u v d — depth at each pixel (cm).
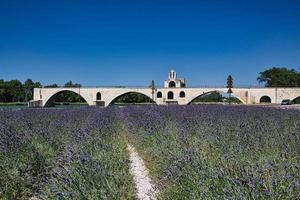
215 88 9219
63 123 1450
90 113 2370
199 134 1055
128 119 1923
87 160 678
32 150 844
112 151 892
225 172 527
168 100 9500
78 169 623
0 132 948
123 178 673
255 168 534
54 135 1115
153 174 826
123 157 884
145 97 12056
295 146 791
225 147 811
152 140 1120
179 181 593
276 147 811
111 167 706
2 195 638
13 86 12675
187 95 9412
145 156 1062
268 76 12669
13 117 1838
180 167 632
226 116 1812
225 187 473
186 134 1038
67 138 1125
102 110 2889
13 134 928
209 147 834
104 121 1534
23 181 689
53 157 874
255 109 2589
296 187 449
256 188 452
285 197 443
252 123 1304
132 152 1177
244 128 1101
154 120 1527
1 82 12875
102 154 795
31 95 12800
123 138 1425
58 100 12769
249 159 667
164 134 1108
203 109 2597
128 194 629
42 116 1945
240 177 494
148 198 665
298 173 519
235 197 445
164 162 798
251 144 821
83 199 534
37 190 693
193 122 1402
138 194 691
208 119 1583
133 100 12044
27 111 2406
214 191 482
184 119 1559
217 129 1116
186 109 2634
